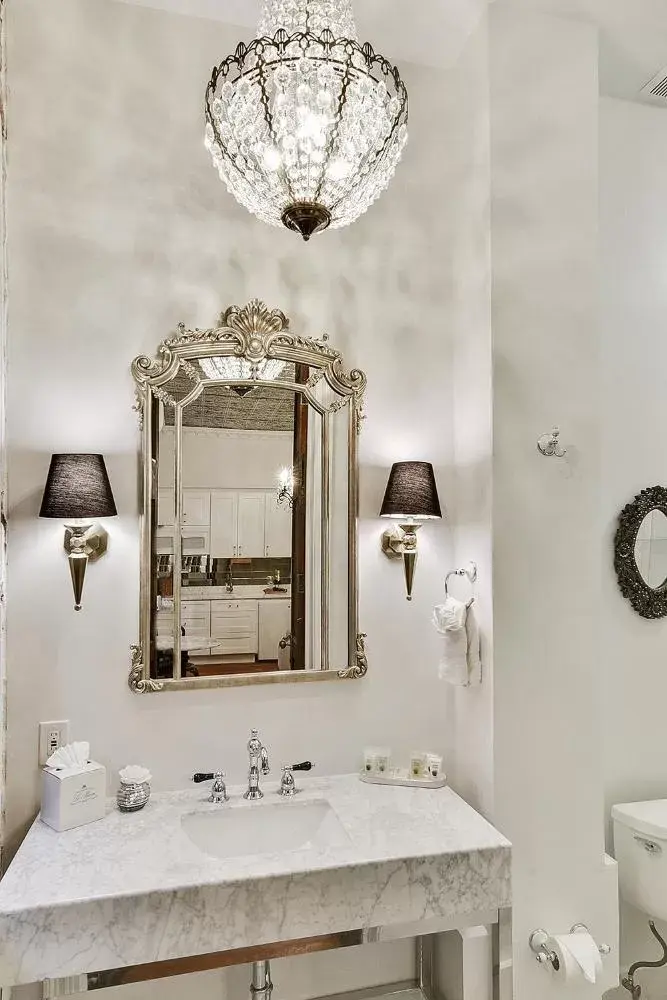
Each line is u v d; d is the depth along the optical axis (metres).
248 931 1.45
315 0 1.47
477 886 1.60
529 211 1.99
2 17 1.71
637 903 2.14
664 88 2.37
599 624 2.00
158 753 1.91
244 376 2.00
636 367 2.40
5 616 1.73
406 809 1.82
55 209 1.87
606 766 2.30
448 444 2.20
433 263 2.20
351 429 2.09
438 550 2.18
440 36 2.09
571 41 2.05
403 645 2.14
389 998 2.02
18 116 1.84
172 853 1.55
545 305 2.00
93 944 1.36
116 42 1.93
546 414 1.99
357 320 2.13
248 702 1.99
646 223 2.44
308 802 1.87
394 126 1.39
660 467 2.42
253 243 2.04
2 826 1.69
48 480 1.76
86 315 1.89
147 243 1.94
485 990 1.78
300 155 1.22
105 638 1.87
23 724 1.80
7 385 1.81
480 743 1.97
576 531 2.00
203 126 2.00
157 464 1.93
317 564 2.06
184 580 1.94
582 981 1.77
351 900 1.51
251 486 2.01
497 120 1.97
